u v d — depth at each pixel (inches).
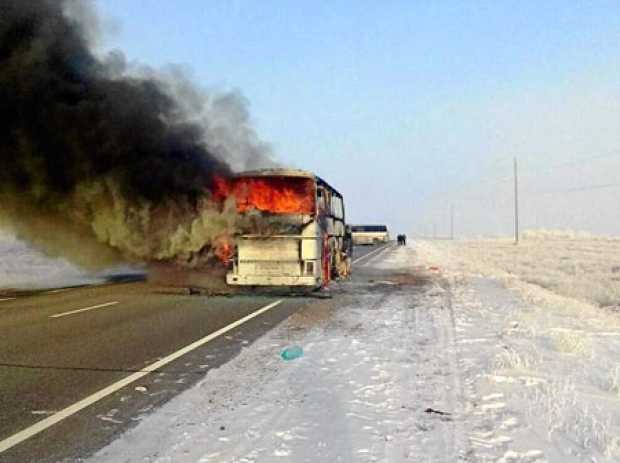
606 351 344.8
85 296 614.2
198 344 353.7
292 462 169.5
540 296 636.1
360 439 188.1
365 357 314.0
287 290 679.7
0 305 533.6
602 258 1585.9
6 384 258.5
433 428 198.2
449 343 355.3
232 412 219.1
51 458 175.3
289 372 281.4
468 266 1222.9
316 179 619.8
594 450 176.9
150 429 200.7
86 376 273.7
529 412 214.5
